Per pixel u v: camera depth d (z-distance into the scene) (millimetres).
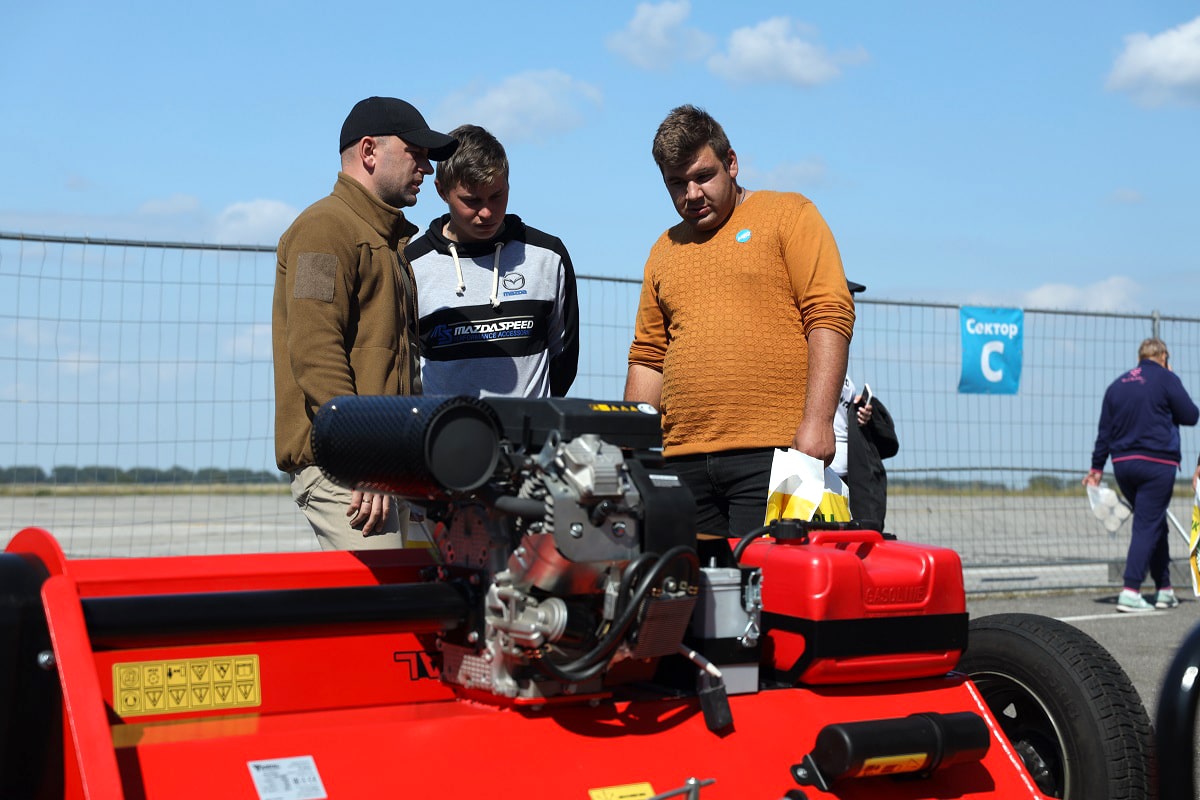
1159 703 1838
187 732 2217
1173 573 11117
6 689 2078
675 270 3914
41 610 2129
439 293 4324
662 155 3781
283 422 3402
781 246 3725
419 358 3758
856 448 5941
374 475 2410
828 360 3553
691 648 2531
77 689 1963
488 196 4137
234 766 2047
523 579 2299
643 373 4160
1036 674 2791
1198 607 9297
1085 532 14672
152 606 2195
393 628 2436
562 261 4473
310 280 3275
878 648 2641
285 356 3414
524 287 4340
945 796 2574
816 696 2627
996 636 2916
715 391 3748
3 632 2084
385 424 2357
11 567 2158
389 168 3557
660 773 2340
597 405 2426
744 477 3734
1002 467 9953
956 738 2523
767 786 2416
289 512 10453
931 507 12016
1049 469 10141
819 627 2572
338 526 3352
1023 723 2934
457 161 4059
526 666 2336
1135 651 7043
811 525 2832
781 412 3725
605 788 2268
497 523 2385
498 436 2316
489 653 2389
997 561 11648
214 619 2232
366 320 3426
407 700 2604
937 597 2719
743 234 3773
